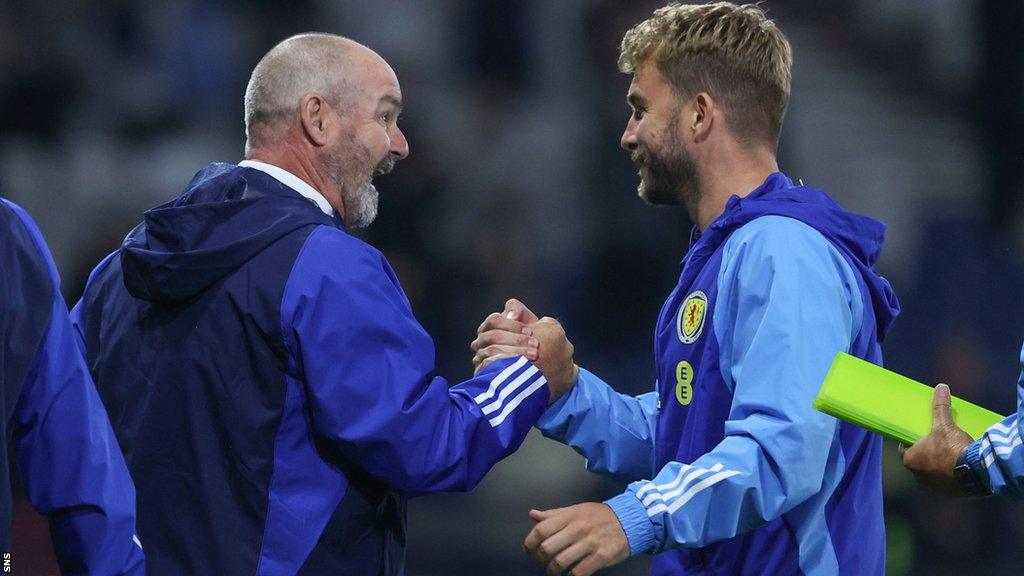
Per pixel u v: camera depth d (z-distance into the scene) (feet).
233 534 28.53
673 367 31.17
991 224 95.20
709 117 31.63
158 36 98.02
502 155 93.91
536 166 93.50
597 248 86.07
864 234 30.58
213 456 28.76
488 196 91.66
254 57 98.58
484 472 30.01
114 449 26.91
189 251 28.35
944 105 101.09
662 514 27.86
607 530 27.81
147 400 29.30
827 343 28.50
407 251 86.22
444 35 100.63
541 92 98.22
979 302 85.76
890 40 103.45
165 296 28.71
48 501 26.32
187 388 28.86
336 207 31.24
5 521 24.86
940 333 84.28
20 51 93.97
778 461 27.68
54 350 26.27
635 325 84.17
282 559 28.55
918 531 66.03
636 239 85.35
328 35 31.60
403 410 28.22
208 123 96.48
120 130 94.48
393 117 31.91
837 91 100.68
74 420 26.32
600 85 95.25
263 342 28.48
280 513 28.58
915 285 87.15
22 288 25.82
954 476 27.96
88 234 85.87
